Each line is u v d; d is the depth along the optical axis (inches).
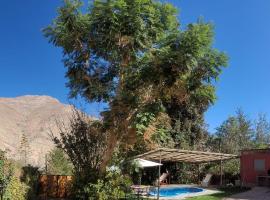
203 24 704.4
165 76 732.0
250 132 2463.1
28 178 812.6
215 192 1190.9
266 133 2534.5
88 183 777.6
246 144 2239.2
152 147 1109.7
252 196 1041.5
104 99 818.8
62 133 887.7
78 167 845.8
